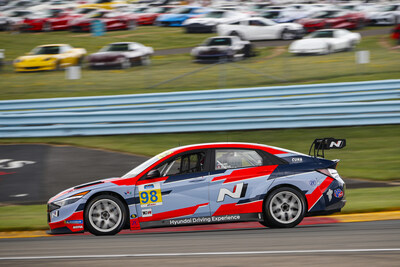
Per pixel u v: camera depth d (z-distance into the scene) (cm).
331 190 2683
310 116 5638
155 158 2814
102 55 9350
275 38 12056
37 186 4197
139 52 9606
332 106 5675
